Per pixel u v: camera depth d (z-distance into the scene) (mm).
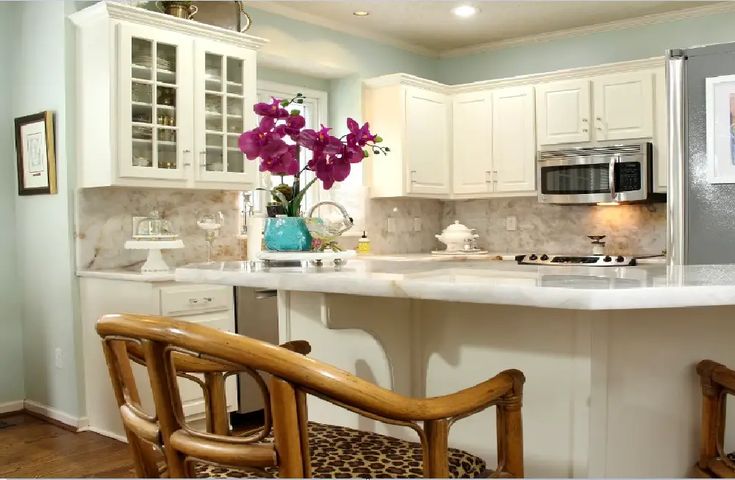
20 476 2979
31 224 3959
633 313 1421
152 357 1053
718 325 1492
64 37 3662
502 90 5051
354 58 5020
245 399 3705
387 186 4988
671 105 2770
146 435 1140
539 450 1473
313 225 1845
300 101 1855
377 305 1604
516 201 5414
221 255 4273
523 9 4598
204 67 3836
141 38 3559
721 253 2691
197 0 3979
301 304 1939
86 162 3652
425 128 5078
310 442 1396
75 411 3713
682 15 4641
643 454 1440
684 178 2746
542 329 1463
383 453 1327
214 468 1267
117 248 3869
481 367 1563
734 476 1314
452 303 1613
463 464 1258
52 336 3852
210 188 3900
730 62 2656
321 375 954
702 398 1448
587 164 4645
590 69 4660
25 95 3957
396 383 1652
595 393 1394
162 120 3672
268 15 4457
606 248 4977
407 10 4602
